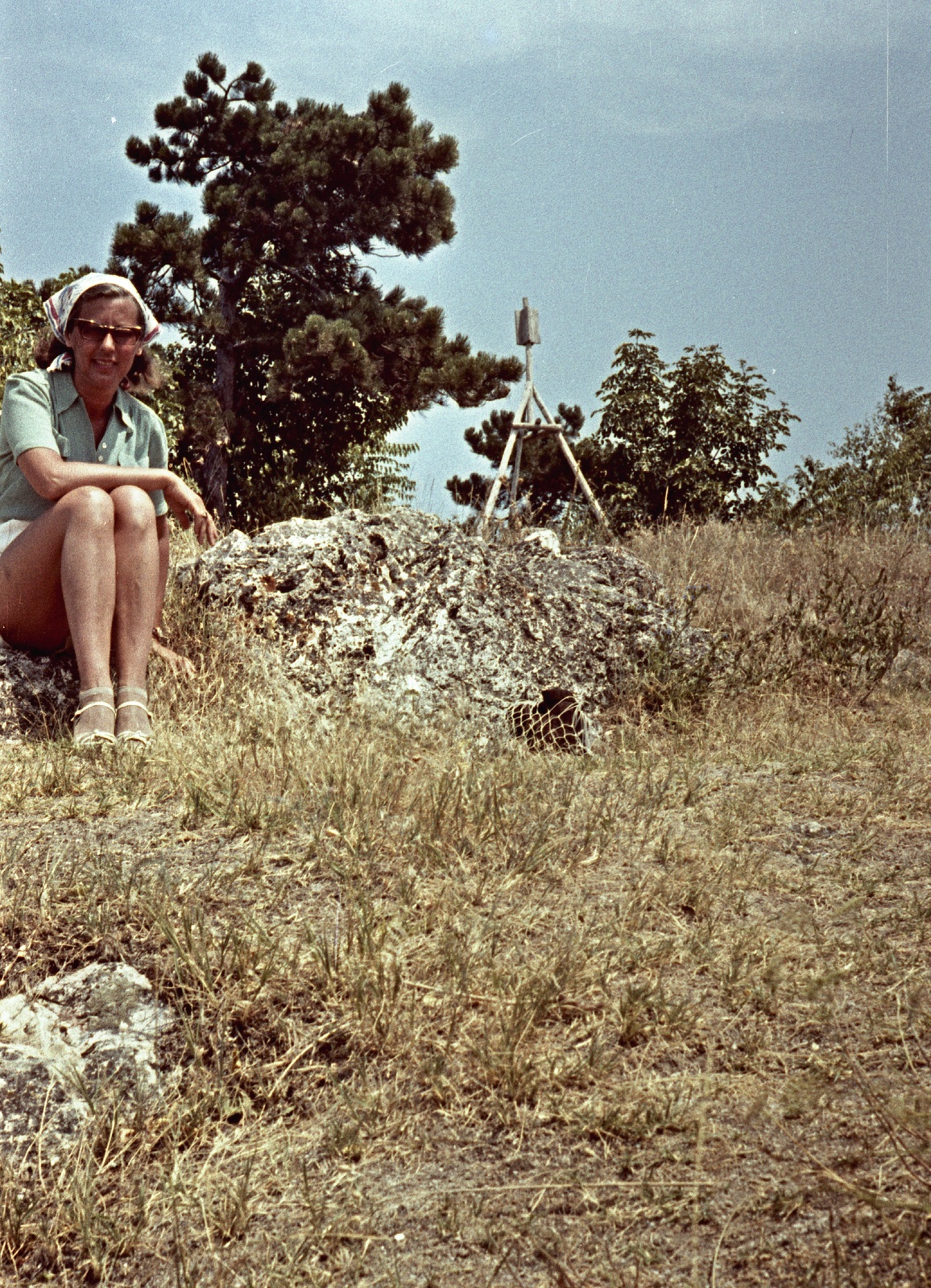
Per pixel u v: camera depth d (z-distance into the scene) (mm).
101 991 2285
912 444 13297
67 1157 1961
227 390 20938
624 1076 2076
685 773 3789
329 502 21000
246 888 2680
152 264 19750
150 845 2916
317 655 4645
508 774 3559
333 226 21672
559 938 2518
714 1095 2006
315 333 19484
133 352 4125
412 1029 2176
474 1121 1986
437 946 2443
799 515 11586
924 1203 1674
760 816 3426
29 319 13320
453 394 20656
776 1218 1708
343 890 2697
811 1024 2219
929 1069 2055
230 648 4555
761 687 5395
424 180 21281
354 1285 1648
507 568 5387
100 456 4211
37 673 4230
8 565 4070
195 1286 1667
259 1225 1796
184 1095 2109
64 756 3482
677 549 9102
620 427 14227
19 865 2713
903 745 4422
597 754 4352
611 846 3088
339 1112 2029
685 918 2678
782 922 2631
